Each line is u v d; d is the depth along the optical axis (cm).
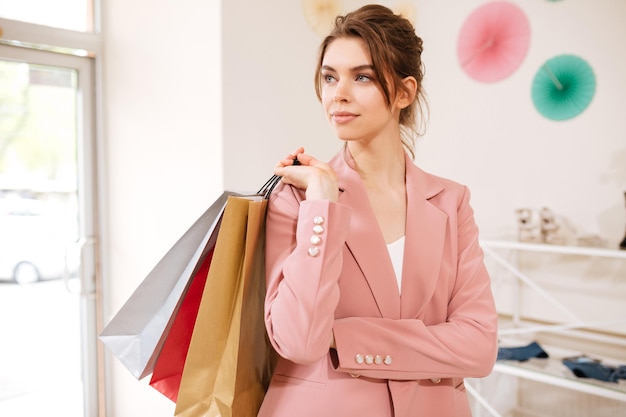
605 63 235
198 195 225
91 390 256
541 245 227
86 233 250
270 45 238
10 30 214
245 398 92
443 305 98
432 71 291
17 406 237
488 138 273
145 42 237
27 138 231
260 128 236
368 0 293
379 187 99
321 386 89
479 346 93
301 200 93
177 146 230
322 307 82
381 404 89
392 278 93
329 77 92
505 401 267
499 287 270
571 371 209
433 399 94
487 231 276
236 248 87
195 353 86
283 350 83
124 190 248
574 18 243
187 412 87
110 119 249
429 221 97
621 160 233
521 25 258
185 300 94
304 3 256
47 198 239
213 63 216
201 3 218
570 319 249
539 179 257
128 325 91
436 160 293
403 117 103
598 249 215
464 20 277
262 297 99
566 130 248
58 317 246
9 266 230
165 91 232
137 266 246
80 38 237
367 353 88
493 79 269
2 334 230
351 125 90
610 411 243
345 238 86
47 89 236
